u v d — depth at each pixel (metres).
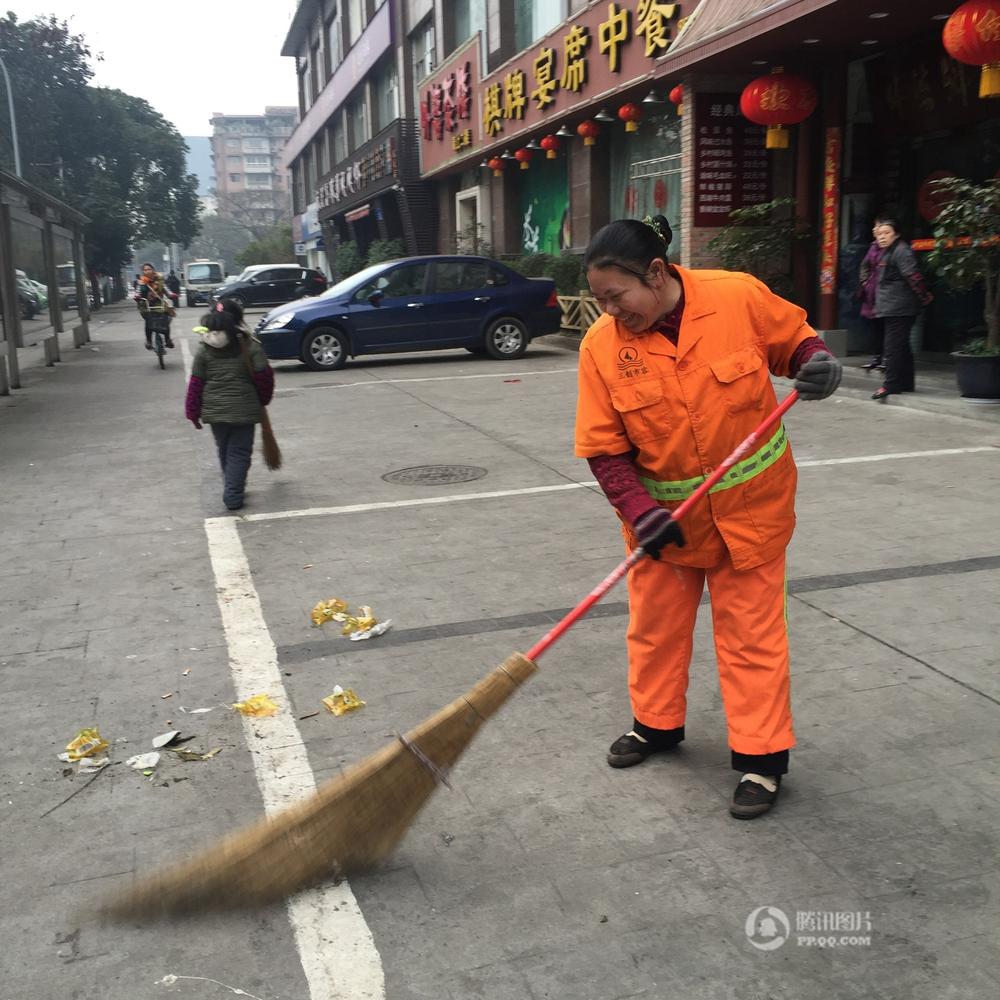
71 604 4.74
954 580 4.68
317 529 5.95
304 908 2.50
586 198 17.39
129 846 2.79
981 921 2.40
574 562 5.20
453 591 4.80
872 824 2.81
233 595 4.82
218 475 7.52
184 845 2.79
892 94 11.16
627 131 15.91
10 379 13.06
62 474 7.68
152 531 6.00
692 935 2.38
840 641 4.05
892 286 8.97
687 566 2.90
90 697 3.73
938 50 10.37
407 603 4.66
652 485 2.84
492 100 19.00
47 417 10.60
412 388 11.88
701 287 2.68
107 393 12.52
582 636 4.20
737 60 11.21
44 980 2.27
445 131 22.86
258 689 3.76
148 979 2.27
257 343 6.39
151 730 3.46
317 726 3.47
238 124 142.62
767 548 2.78
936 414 8.66
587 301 15.96
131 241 50.97
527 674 2.64
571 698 3.64
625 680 3.78
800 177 11.89
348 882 2.60
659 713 3.13
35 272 16.16
